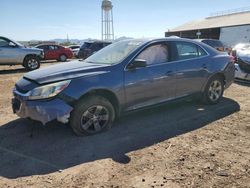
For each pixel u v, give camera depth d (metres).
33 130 4.93
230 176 3.40
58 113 4.26
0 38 14.19
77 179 3.38
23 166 3.70
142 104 5.17
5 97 7.69
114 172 3.52
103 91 4.71
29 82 4.54
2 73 13.84
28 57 14.96
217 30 49.88
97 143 4.38
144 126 5.11
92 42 20.12
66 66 4.95
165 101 5.52
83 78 4.49
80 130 4.57
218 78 6.44
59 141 4.46
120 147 4.24
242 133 4.76
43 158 3.91
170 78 5.44
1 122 5.39
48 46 24.45
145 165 3.68
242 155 3.94
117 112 4.95
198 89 6.07
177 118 5.55
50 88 4.27
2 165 3.73
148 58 5.21
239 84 9.14
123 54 5.11
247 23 42.06
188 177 3.38
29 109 4.33
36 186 3.24
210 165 3.67
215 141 4.43
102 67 4.75
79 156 3.96
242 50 9.26
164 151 4.09
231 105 6.45
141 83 5.03
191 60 5.85
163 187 3.18
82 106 4.48
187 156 3.92
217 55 6.42
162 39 5.52
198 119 5.48
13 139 4.56
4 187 3.23
